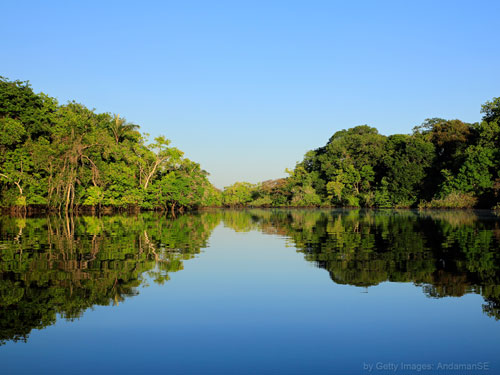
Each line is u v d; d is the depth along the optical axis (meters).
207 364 4.91
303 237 19.61
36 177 47.62
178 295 8.00
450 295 7.89
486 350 5.30
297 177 97.38
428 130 86.25
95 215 46.78
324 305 7.34
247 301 7.61
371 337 5.77
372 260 12.03
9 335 5.82
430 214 45.66
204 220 37.12
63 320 6.47
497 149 58.03
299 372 4.70
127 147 57.50
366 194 82.75
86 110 57.12
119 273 10.01
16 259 12.05
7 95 45.62
